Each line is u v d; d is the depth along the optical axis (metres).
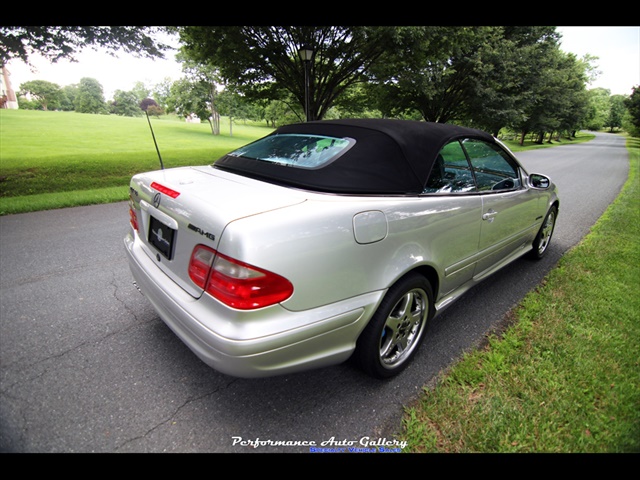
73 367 2.32
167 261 2.04
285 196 1.87
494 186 3.05
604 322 2.88
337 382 2.27
